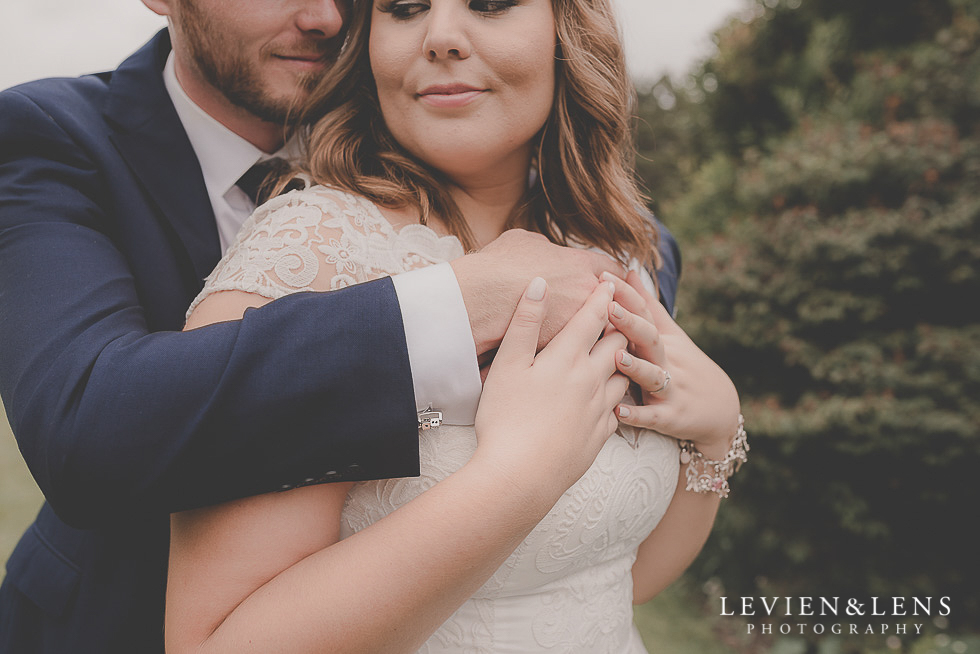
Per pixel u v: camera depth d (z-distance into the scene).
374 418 0.94
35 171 1.35
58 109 1.44
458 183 1.37
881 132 4.63
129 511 0.92
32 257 1.21
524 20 1.20
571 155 1.40
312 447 0.92
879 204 4.45
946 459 4.09
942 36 4.93
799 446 4.37
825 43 5.36
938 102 4.75
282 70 1.54
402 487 1.09
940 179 4.43
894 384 4.20
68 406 0.94
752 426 4.42
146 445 0.88
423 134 1.21
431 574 0.89
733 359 4.81
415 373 0.99
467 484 0.93
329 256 1.08
